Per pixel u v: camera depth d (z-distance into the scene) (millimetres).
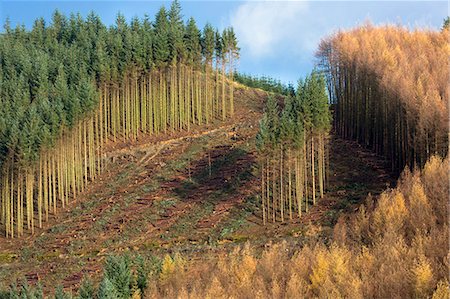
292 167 63375
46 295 44531
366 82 70562
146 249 53062
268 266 40531
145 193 65000
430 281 34156
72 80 77812
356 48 77438
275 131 57531
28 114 66000
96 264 50562
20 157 60469
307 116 59062
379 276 35969
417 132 56062
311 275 38094
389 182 59719
